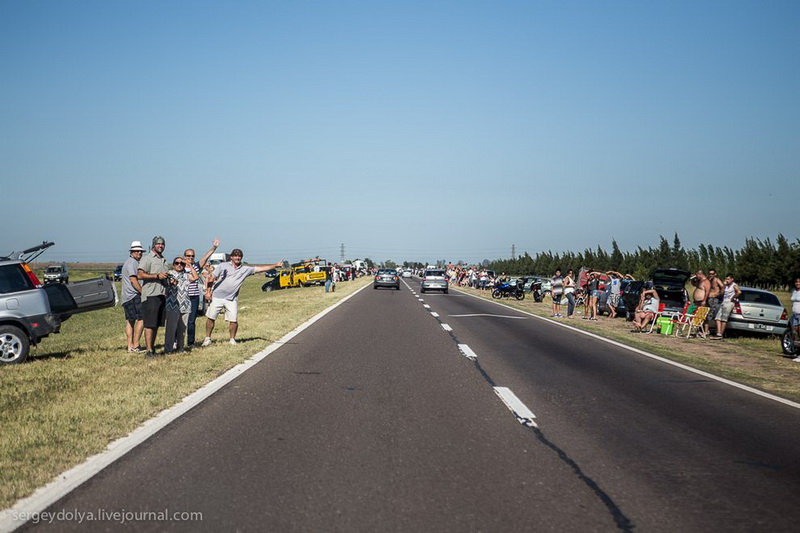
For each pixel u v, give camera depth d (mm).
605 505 4676
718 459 5945
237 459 5625
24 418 6824
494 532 4148
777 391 9758
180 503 4562
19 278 11281
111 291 12609
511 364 11930
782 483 5266
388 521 4297
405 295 42469
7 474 5035
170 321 11688
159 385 8742
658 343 16938
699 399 8922
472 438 6496
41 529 4078
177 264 11727
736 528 4289
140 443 6070
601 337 17438
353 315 23297
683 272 22000
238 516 4344
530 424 7164
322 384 9359
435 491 4902
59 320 11469
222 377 9711
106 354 11914
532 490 4965
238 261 13594
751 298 19281
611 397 8914
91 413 7070
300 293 47281
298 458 5688
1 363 10883
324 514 4402
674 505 4699
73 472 5191
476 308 29641
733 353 15031
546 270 111500
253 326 17984
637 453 6086
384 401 8250
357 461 5633
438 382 9750
